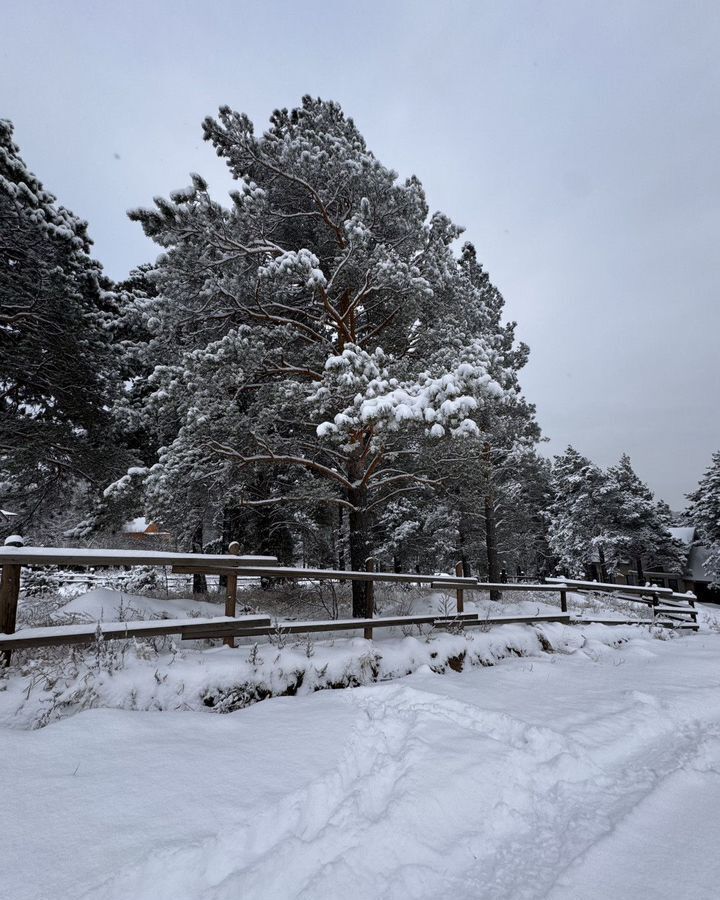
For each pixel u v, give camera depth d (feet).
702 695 15.42
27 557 12.92
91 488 49.93
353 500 33.71
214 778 9.29
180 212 29.35
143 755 10.12
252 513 46.24
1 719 11.48
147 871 6.46
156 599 27.96
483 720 12.40
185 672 14.23
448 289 35.83
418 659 19.70
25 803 8.12
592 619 32.27
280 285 32.14
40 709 12.03
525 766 9.88
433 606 33.35
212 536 54.34
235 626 16.22
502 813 8.28
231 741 11.19
